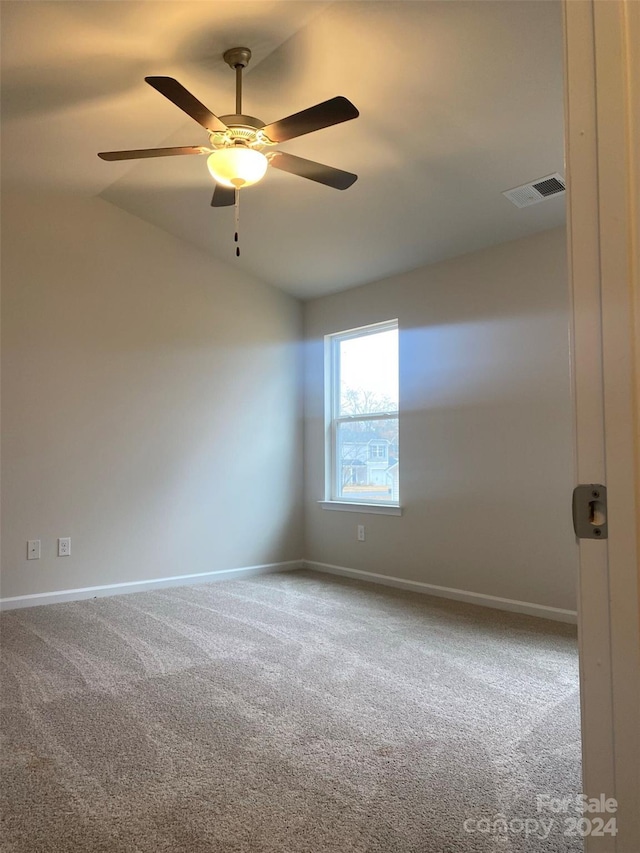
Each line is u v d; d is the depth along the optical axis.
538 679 2.67
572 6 0.78
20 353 3.99
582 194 0.76
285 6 2.41
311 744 2.09
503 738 2.13
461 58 2.57
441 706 2.40
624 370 0.72
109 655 3.00
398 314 4.64
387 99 2.90
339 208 3.92
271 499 5.17
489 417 4.00
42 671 2.78
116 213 4.41
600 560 0.73
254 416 5.09
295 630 3.41
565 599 3.59
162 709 2.37
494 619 3.63
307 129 2.43
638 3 0.74
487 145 3.09
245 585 4.60
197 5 2.40
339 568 5.04
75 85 2.91
